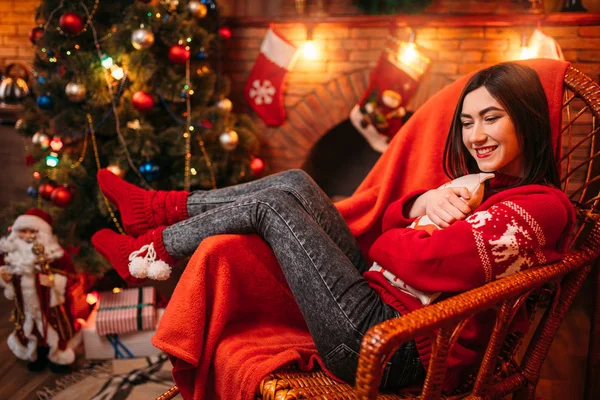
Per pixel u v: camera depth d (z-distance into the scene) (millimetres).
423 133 1372
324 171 3105
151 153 2045
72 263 1894
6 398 1601
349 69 2588
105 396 1598
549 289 1095
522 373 1127
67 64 1964
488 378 984
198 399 1038
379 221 1376
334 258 1025
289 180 1230
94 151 2090
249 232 1117
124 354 1859
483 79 1013
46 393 1627
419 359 979
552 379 1699
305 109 2666
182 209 1262
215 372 1042
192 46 2188
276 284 1162
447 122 1337
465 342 1011
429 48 2467
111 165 2035
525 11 2375
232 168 2441
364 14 2574
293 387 932
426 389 871
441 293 992
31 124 2080
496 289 874
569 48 2326
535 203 938
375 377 727
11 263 1688
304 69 2631
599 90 1158
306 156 2719
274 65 2615
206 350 1047
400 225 1122
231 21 2639
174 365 1074
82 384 1683
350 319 972
